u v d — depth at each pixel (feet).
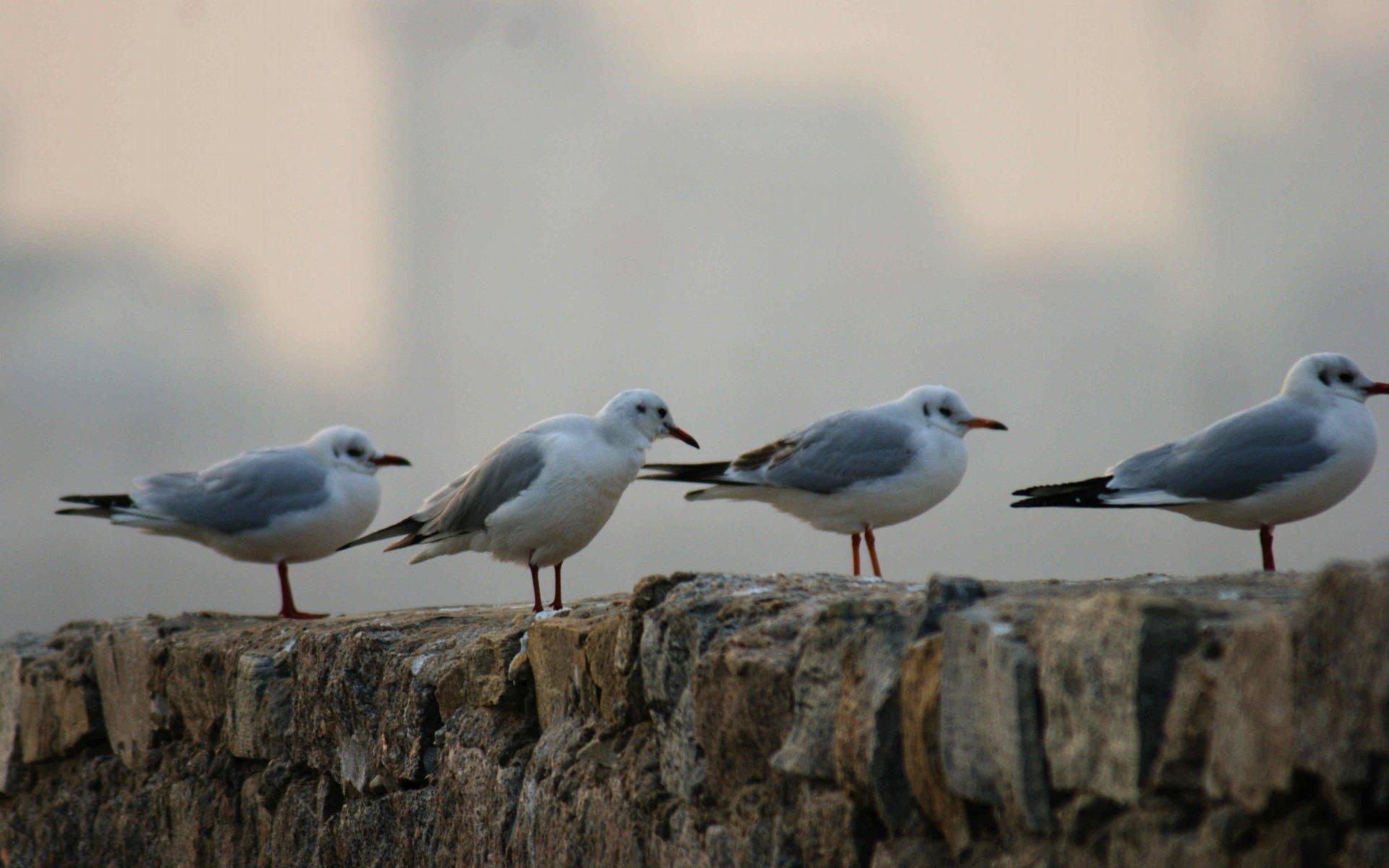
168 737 53.16
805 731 23.65
